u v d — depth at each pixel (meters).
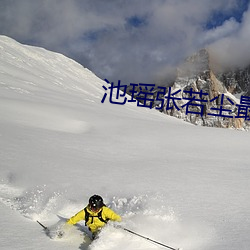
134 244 5.21
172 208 7.29
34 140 16.42
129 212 6.70
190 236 5.68
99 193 8.52
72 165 11.87
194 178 10.83
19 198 7.72
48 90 55.69
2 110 25.83
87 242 5.41
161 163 13.70
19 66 79.38
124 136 21.95
